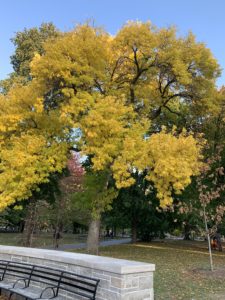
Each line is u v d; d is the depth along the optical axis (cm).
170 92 2270
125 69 2153
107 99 1666
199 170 1664
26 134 1852
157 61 2038
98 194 1952
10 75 3403
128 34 1919
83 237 4712
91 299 776
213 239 2875
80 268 873
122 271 754
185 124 2392
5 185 1773
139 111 2122
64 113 1712
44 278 937
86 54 1802
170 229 3494
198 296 1020
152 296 793
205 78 2123
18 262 1077
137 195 2980
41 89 1842
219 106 2227
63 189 2669
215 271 1449
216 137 2398
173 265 1622
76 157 2727
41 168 1783
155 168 1570
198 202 2145
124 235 7112
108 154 1686
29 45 3566
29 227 2447
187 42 2073
